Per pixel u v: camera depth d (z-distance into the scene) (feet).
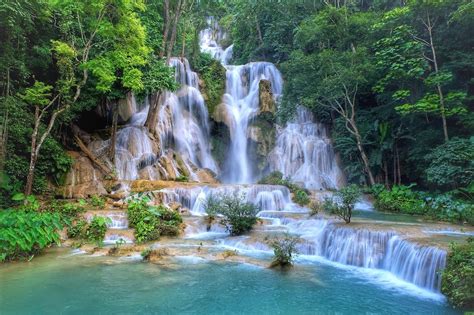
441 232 32.96
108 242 36.40
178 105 74.79
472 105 59.11
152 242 36.24
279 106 79.61
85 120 65.72
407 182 67.10
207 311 20.56
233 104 82.28
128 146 62.44
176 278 26.20
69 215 40.14
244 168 76.64
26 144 45.42
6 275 26.37
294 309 21.07
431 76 56.90
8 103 41.73
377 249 30.45
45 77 54.03
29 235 30.96
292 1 94.27
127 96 69.67
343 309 21.16
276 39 100.68
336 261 32.01
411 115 60.54
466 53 57.36
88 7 46.14
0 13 39.04
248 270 28.37
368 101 75.41
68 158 52.42
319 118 81.82
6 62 41.93
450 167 49.55
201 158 75.00
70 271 27.48
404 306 21.70
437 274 24.14
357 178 70.59
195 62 84.02
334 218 40.73
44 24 49.16
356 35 70.79
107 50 53.31
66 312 20.15
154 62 62.03
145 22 67.62
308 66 68.64
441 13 57.62
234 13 128.77
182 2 76.07
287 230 39.70
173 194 49.88
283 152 75.97
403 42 60.34
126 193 49.44
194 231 40.81
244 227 39.14
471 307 21.16
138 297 22.45
